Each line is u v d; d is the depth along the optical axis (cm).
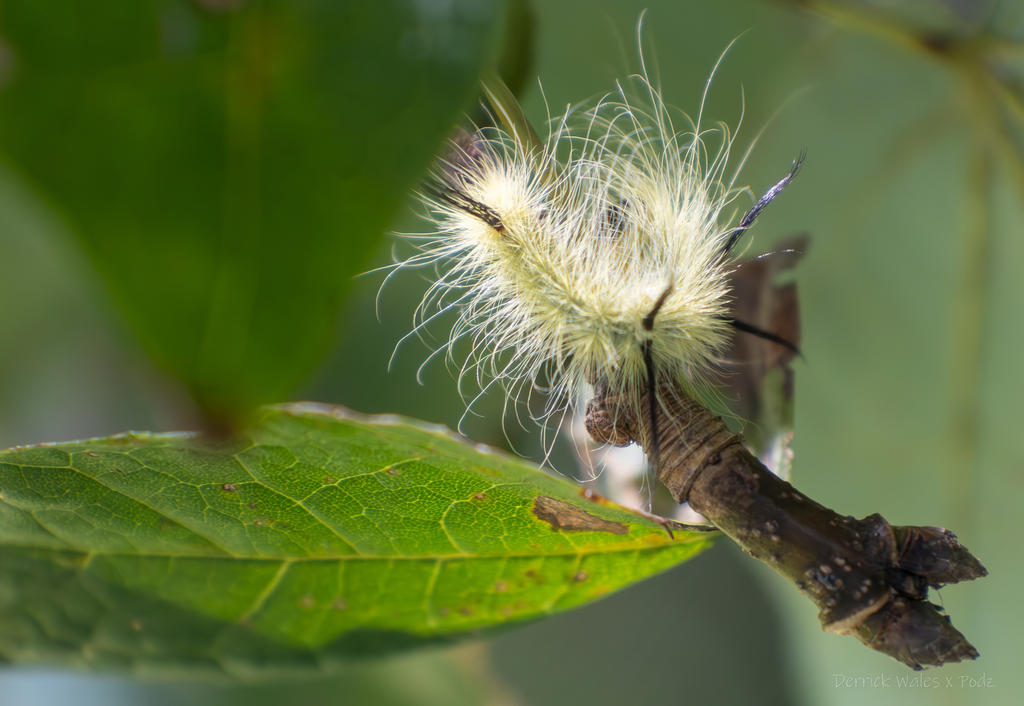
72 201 18
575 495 21
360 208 19
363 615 22
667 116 25
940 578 22
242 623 21
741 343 24
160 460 21
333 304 19
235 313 18
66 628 21
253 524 21
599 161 24
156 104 18
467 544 22
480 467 21
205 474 21
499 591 22
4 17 18
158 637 21
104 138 18
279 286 19
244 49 19
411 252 25
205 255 18
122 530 21
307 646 21
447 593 22
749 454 22
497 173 24
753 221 24
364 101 19
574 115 25
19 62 18
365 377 25
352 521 22
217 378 18
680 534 22
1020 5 25
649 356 23
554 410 25
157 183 18
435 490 21
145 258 18
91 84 18
